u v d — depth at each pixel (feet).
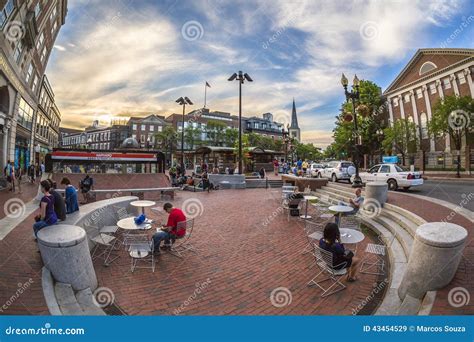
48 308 11.35
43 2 67.26
